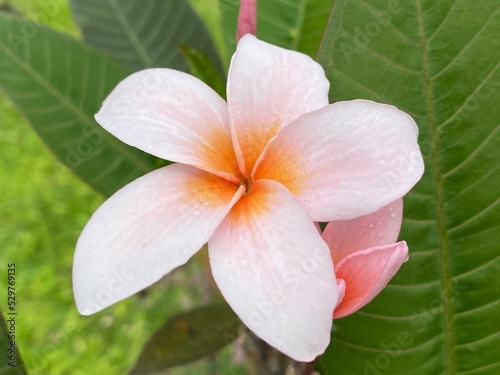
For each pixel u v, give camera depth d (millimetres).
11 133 529
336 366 137
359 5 126
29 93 171
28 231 492
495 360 133
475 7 125
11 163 520
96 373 415
